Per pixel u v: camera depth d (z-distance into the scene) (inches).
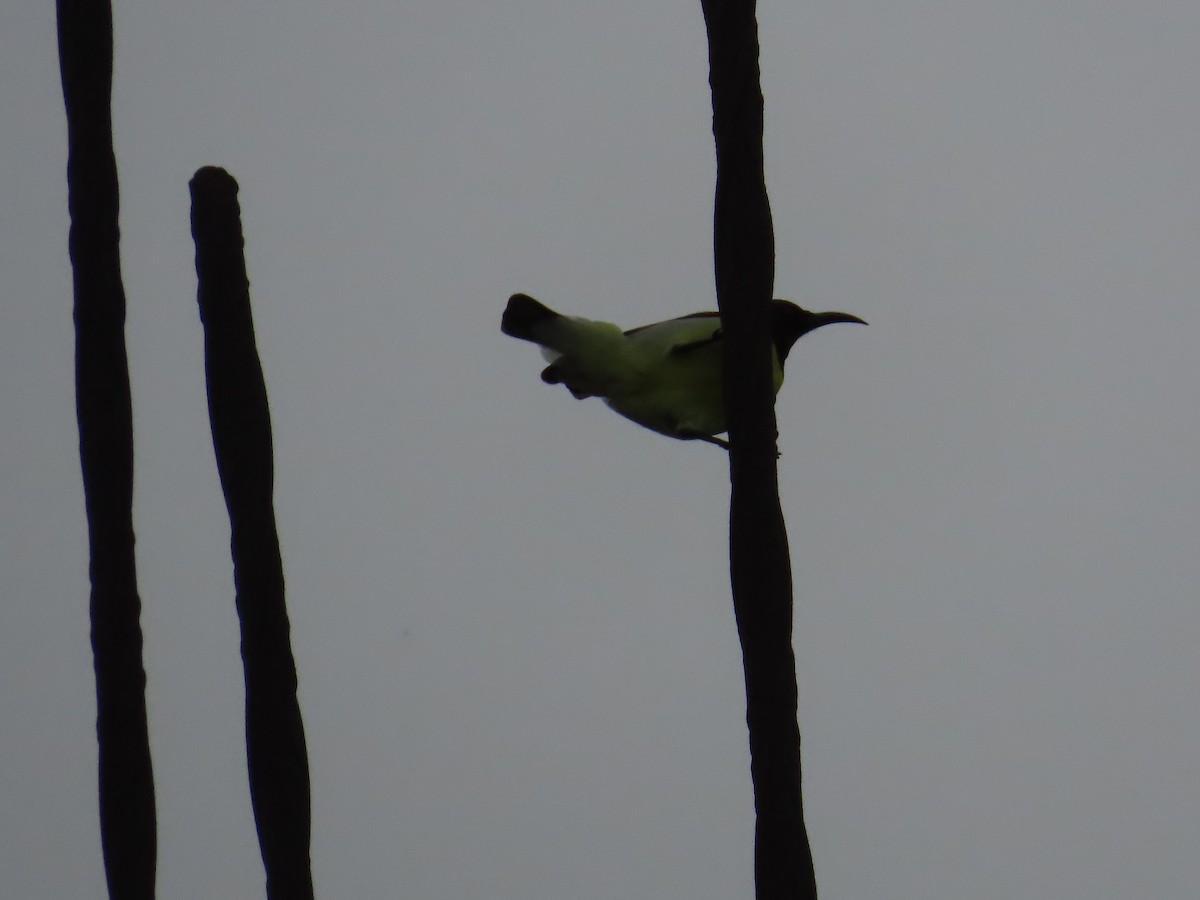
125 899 224.2
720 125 258.4
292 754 224.2
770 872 235.5
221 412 229.5
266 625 225.3
